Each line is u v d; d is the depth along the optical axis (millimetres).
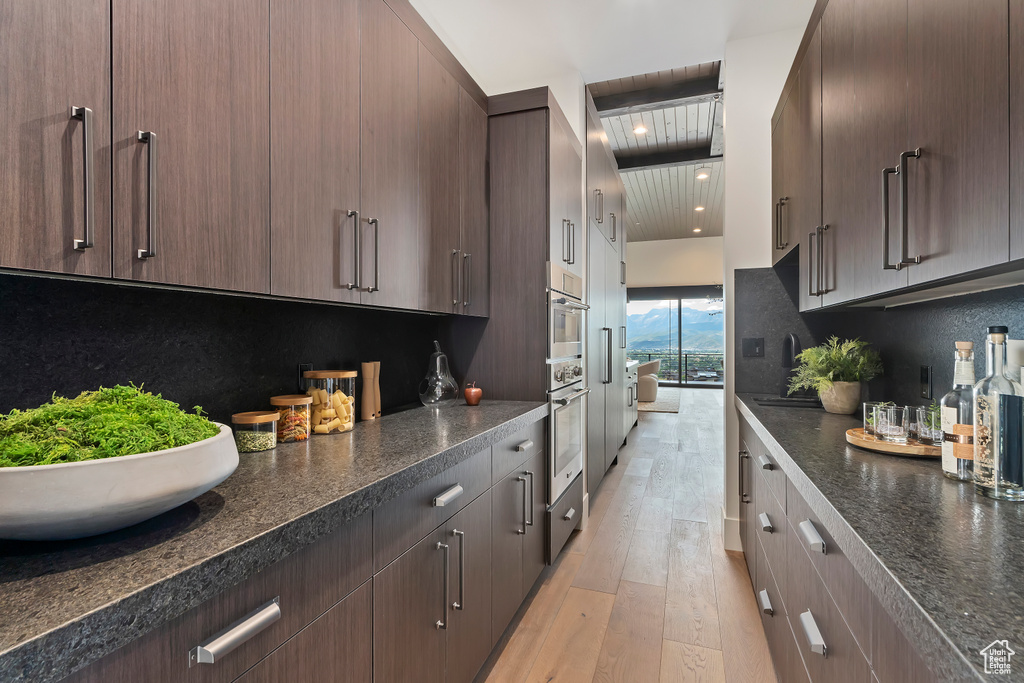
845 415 1904
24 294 896
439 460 1238
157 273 842
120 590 560
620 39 2637
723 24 2508
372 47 1456
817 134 1657
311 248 1200
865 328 2162
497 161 2312
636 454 4703
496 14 2428
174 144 875
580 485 2842
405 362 2180
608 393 3898
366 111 1419
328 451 1260
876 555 671
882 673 720
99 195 757
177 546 682
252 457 1196
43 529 618
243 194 1017
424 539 1239
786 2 2350
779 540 1496
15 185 664
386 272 1499
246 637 710
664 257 10281
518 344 2270
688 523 2951
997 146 712
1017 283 1083
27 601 535
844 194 1387
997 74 712
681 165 5465
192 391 1220
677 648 1745
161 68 855
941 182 873
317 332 1650
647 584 2213
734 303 2600
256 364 1408
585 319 3061
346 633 952
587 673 1620
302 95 1183
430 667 1262
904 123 1014
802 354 2143
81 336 988
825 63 1562
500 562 1723
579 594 2131
